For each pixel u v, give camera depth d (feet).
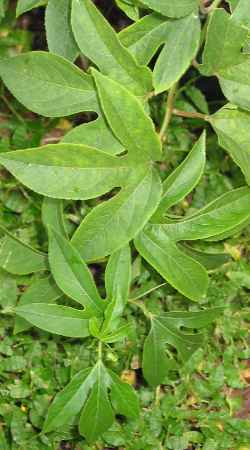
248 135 1.94
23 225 3.02
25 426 2.70
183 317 2.31
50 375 2.76
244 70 1.86
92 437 2.09
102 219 1.82
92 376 2.04
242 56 1.83
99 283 3.02
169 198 1.86
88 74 1.87
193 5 1.75
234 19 1.76
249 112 1.94
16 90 1.90
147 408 2.81
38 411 2.69
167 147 3.22
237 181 3.21
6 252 2.23
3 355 2.85
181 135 3.24
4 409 2.73
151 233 1.91
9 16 3.19
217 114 1.97
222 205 1.90
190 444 2.86
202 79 3.37
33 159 1.73
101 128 1.87
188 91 3.12
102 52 1.81
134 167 1.80
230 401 2.87
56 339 2.84
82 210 2.92
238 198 1.89
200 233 1.90
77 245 1.86
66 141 1.85
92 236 1.84
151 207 1.81
